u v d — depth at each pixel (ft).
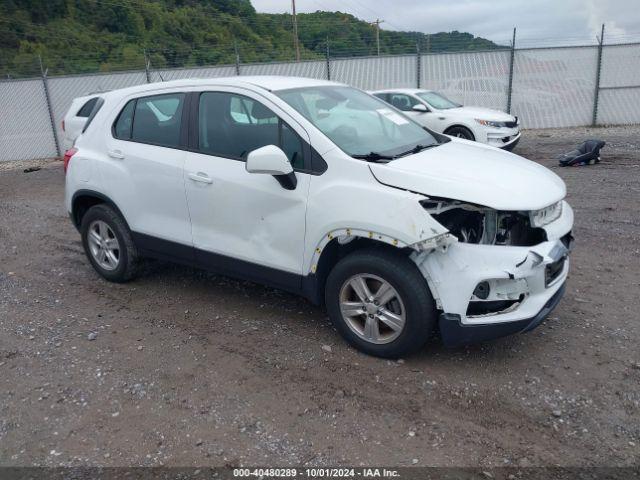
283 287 14.20
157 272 19.24
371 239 12.45
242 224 14.37
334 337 14.24
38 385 12.60
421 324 12.06
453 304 11.66
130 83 64.28
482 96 63.26
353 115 15.01
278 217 13.61
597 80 60.08
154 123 16.39
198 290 17.67
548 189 12.81
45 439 10.77
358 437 10.48
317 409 11.35
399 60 63.98
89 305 16.87
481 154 14.46
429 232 11.19
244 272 14.75
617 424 10.59
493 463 9.70
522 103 62.34
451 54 62.95
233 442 10.46
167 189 15.76
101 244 18.21
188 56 67.82
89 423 11.21
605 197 26.86
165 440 10.59
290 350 13.67
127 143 16.87
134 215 16.78
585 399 11.35
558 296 12.89
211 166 14.79
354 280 12.83
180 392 12.13
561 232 12.61
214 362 13.30
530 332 14.11
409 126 16.08
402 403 11.44
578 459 9.73
